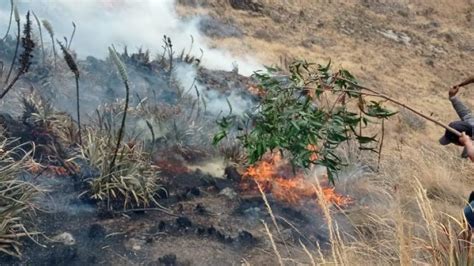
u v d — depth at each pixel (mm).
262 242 5508
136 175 5871
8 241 4562
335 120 4258
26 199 4988
